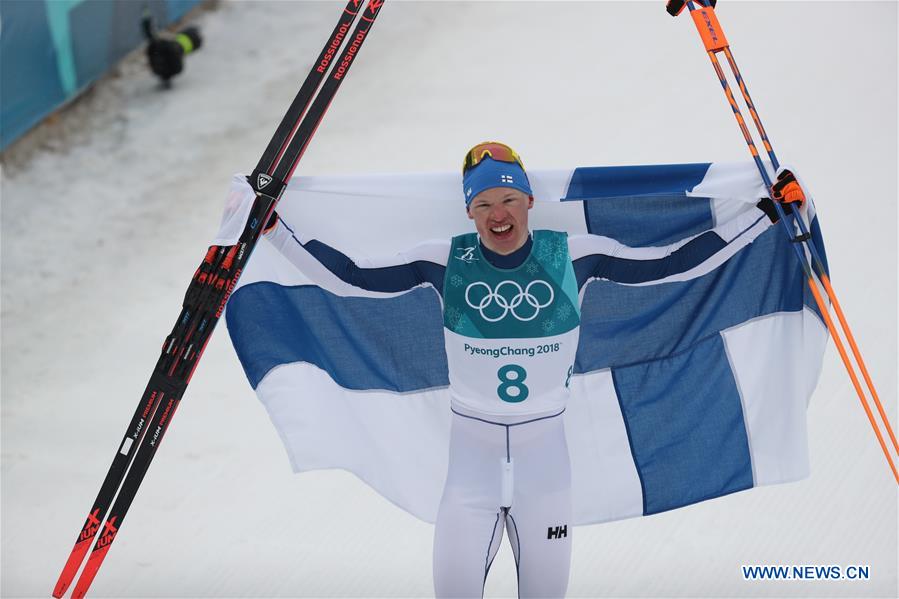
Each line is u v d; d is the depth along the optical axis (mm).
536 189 12836
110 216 28547
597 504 14484
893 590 14898
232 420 20000
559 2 39656
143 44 37719
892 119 28625
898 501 16562
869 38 33750
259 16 40500
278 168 12367
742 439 14047
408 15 39812
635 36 35969
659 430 14281
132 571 16359
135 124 33312
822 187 25516
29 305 24906
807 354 13719
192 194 29406
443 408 14164
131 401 21047
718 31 13172
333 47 12695
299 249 12820
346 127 32094
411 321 13930
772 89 31156
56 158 31484
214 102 34562
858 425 18250
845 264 22484
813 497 16812
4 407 21094
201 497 17984
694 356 14102
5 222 28312
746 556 15758
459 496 12555
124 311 24328
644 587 15250
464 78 34500
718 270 13680
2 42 30672
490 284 12266
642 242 14125
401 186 12984
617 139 29328
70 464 19250
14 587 16219
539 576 12680
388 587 15711
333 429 13938
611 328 14016
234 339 13758
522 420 12547
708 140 28719
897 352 19859
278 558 16453
